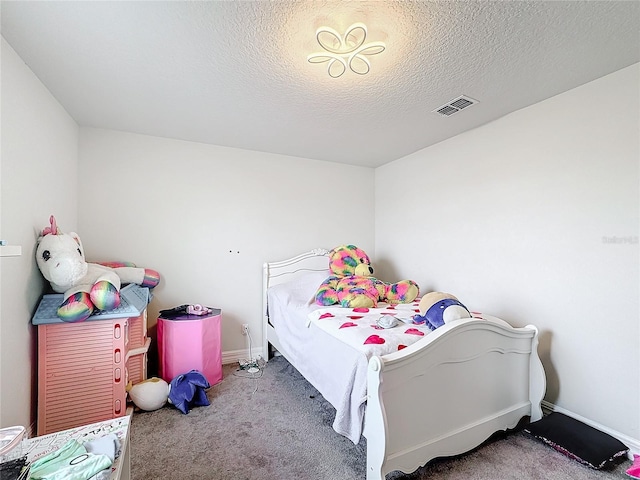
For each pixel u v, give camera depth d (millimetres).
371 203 4020
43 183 1978
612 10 1355
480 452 1816
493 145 2557
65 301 1883
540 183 2236
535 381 2043
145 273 2713
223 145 3211
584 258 2002
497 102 2236
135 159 2885
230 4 1327
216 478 1619
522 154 2346
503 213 2482
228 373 2969
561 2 1306
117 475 1027
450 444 1678
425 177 3268
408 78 1905
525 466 1702
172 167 3023
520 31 1486
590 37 1536
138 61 1742
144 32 1503
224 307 3238
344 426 1614
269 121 2582
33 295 1873
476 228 2703
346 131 2799
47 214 2043
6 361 1579
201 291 3141
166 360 2605
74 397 1959
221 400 2447
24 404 1774
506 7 1332
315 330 2119
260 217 3408
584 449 1726
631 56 1707
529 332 2033
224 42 1580
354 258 3381
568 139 2078
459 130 2771
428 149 3225
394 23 1429
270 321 3193
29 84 1787
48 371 1897
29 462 1026
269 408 2326
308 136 2930
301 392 2584
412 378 1547
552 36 1525
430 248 3197
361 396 1537
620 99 1842
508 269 2445
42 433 1878
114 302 1958
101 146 2770
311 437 1972
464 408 1758
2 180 1510
